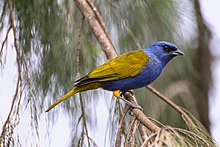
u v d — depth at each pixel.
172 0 11.05
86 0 10.39
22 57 9.70
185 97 13.48
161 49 11.34
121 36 10.98
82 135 8.91
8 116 8.47
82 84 10.09
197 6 12.06
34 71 10.05
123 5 10.91
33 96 9.20
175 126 12.89
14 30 9.51
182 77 13.54
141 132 8.09
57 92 10.24
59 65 10.30
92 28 10.37
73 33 10.45
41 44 10.34
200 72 15.20
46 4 10.43
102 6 10.91
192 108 13.77
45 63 10.22
